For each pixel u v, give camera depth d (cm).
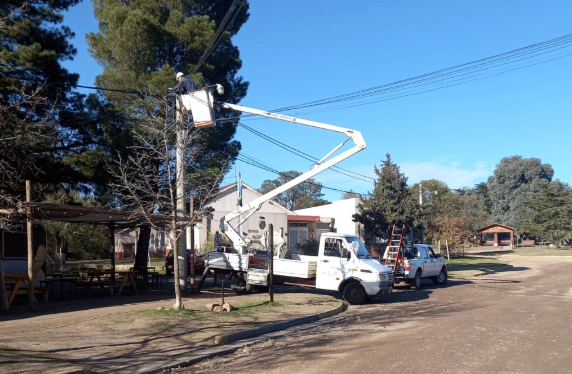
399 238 2569
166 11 2547
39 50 1828
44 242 1920
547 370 850
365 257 1995
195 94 1828
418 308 1758
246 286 2062
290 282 2030
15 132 1492
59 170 2086
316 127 2012
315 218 4509
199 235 4047
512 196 9362
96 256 5247
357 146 1962
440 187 6400
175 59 2559
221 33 2539
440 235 4919
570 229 7031
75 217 1655
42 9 1916
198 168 2422
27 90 1725
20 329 1170
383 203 3547
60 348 1001
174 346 1064
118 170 2050
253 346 1128
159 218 1614
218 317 1388
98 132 2130
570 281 2780
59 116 1997
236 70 2808
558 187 8788
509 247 7725
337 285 1936
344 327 1372
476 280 2942
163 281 2686
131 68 2353
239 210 2152
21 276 1517
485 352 994
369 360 944
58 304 1630
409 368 873
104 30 2570
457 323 1375
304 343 1149
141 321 1282
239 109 2039
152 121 1745
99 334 1145
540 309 1645
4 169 1466
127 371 875
